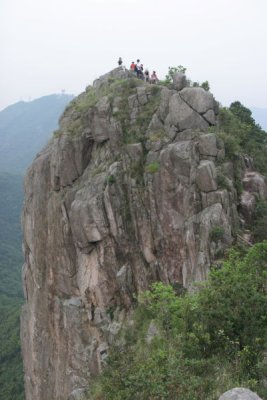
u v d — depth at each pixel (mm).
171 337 15602
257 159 26500
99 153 28547
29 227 34625
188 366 12070
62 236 29281
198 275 20562
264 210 22703
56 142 30391
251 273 14945
